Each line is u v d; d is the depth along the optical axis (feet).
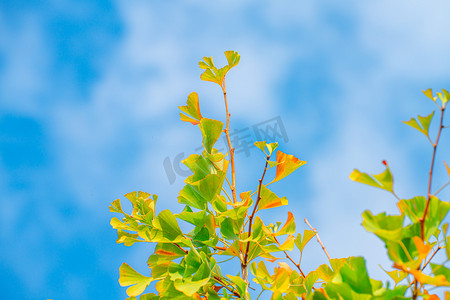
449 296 6.82
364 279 6.84
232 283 7.55
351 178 6.84
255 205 7.36
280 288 7.42
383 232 6.75
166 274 7.50
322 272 7.47
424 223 6.86
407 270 6.70
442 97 6.84
